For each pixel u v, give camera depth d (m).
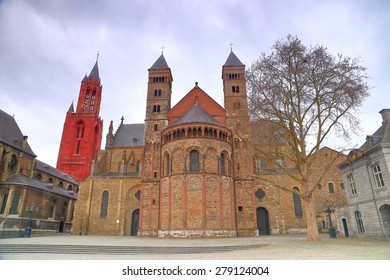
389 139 31.23
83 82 111.44
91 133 101.88
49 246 23.81
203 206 39.94
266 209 50.44
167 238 38.69
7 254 20.89
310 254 17.92
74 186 88.44
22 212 53.09
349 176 38.44
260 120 31.00
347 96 27.30
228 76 58.09
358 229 36.03
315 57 28.42
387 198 30.03
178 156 43.69
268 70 30.12
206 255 19.52
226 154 45.66
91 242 29.17
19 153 61.28
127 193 54.00
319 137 28.19
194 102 55.50
